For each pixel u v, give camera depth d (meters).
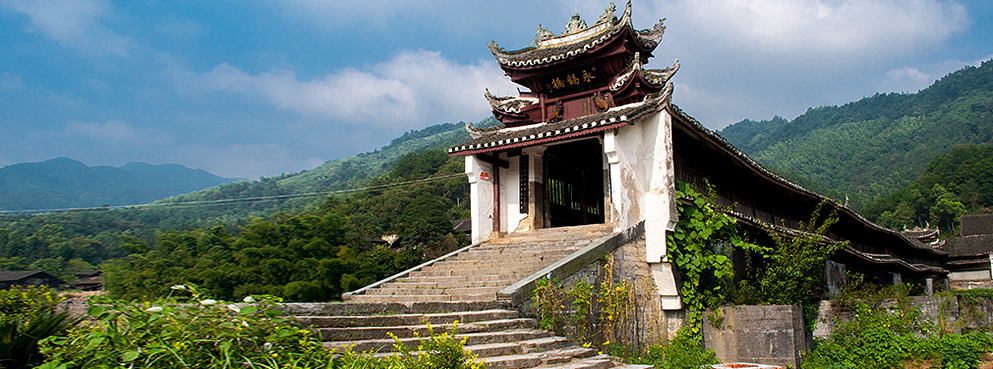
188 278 29.25
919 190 109.31
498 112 19.73
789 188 21.30
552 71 18.08
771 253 17.92
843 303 15.73
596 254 12.76
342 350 7.30
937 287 40.59
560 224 18.78
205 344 6.05
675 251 14.91
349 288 29.02
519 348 9.08
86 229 89.69
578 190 20.33
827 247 16.06
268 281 28.80
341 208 70.38
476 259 15.33
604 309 12.37
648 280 14.60
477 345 8.77
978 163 103.81
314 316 8.09
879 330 14.52
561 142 15.80
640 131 15.37
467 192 94.19
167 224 102.44
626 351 12.30
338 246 33.28
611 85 17.64
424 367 6.47
